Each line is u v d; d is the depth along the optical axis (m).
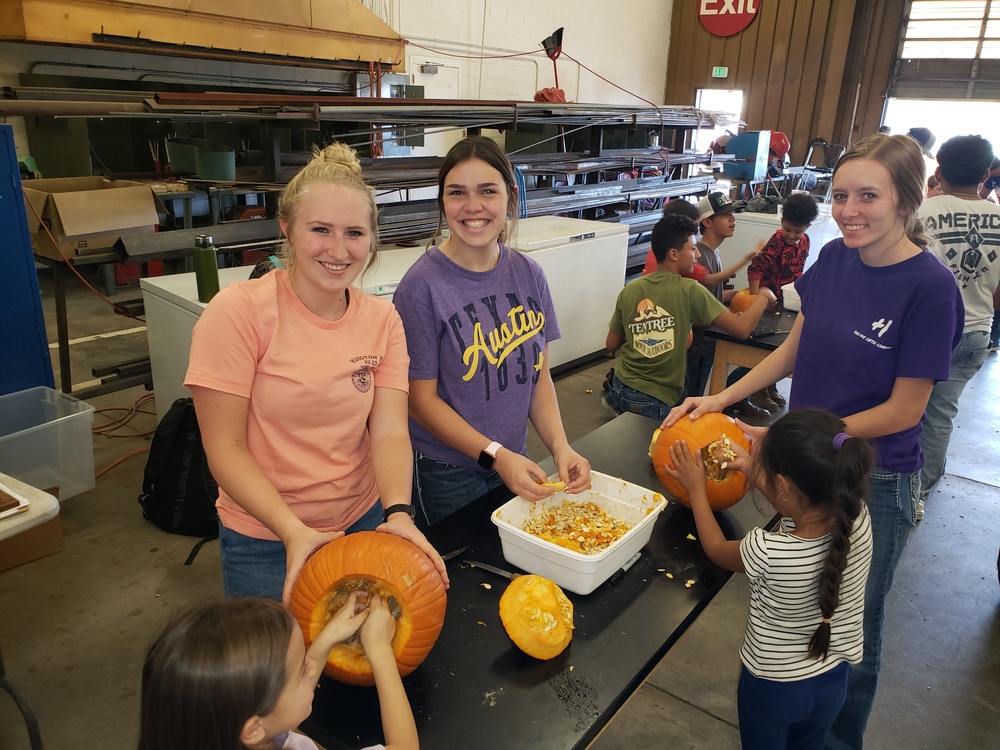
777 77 10.04
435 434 1.62
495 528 1.54
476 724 1.03
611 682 1.12
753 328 3.06
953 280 1.48
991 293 2.59
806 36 9.66
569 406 4.34
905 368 1.51
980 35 8.62
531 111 5.09
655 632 1.24
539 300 1.76
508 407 1.70
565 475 1.57
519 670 1.14
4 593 2.51
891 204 1.47
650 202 6.93
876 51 9.30
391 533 1.20
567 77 9.30
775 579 1.31
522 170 5.22
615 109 5.94
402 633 1.10
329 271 1.21
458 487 1.73
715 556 1.43
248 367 1.22
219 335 1.20
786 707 1.38
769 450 1.33
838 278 1.64
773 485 1.34
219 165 4.09
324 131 4.69
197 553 2.78
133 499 3.15
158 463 2.88
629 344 3.03
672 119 6.64
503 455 1.52
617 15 9.72
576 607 1.30
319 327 1.27
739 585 2.66
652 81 10.78
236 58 5.49
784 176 7.42
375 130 4.43
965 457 3.84
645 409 2.99
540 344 1.75
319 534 1.18
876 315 1.55
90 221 3.30
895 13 9.04
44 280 6.36
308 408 1.27
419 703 1.07
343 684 1.13
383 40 6.34
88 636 2.32
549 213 5.44
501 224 1.59
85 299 6.02
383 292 3.05
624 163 6.21
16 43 4.73
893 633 2.46
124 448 3.62
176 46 5.13
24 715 1.68
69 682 2.12
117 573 2.65
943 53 8.91
